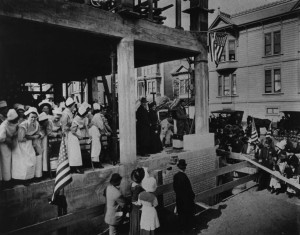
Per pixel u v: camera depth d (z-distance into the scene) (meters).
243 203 8.80
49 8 6.59
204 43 10.83
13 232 4.65
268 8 29.48
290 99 27.45
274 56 28.56
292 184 8.74
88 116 8.23
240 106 31.62
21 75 14.55
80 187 6.94
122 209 5.75
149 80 47.00
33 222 6.08
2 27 6.84
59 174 5.11
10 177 5.91
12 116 5.70
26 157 5.94
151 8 8.98
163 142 12.07
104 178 7.46
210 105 34.69
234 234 6.69
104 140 8.58
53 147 7.07
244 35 30.98
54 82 16.78
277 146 10.55
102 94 36.84
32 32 7.48
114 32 7.82
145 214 5.56
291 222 7.32
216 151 11.68
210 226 7.16
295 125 20.97
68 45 8.47
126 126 8.10
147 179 5.79
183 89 42.09
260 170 10.20
